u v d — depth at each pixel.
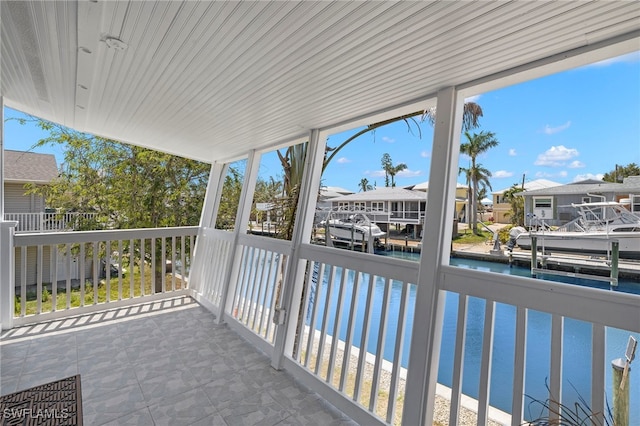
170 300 4.55
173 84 2.27
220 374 2.64
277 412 2.19
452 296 3.84
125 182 7.62
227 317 3.71
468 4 1.21
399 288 4.66
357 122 2.76
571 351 2.25
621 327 1.26
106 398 2.27
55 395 1.95
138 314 3.97
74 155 7.80
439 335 1.82
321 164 3.11
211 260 4.46
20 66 2.30
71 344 3.09
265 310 3.25
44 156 10.06
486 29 1.37
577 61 1.54
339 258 2.53
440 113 1.97
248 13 1.40
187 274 7.76
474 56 1.60
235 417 2.12
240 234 3.87
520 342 1.53
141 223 7.56
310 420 2.12
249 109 2.64
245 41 1.64
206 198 4.99
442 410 2.46
